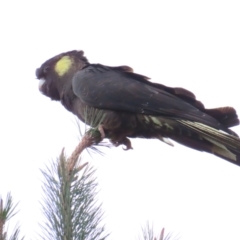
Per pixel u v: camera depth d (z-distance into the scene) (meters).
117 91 11.11
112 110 11.16
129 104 10.98
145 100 10.90
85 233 5.61
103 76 11.57
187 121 10.38
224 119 10.26
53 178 6.12
